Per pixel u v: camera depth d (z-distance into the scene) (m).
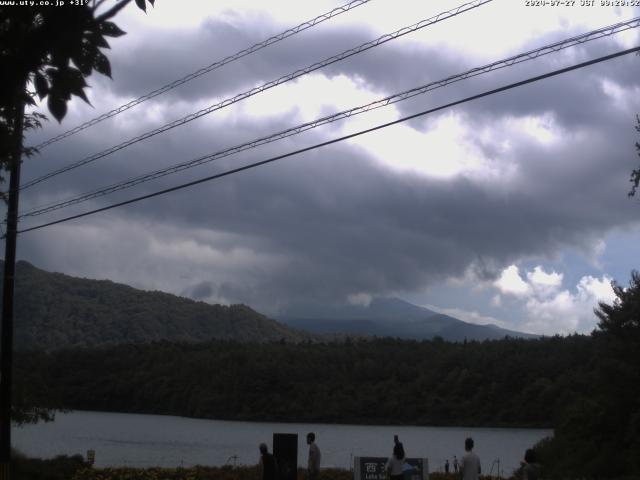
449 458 73.56
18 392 28.55
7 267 22.25
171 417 154.75
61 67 5.84
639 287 35.34
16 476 23.17
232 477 24.95
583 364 134.12
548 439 41.75
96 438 94.19
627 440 32.75
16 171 22.19
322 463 60.94
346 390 151.38
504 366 143.00
